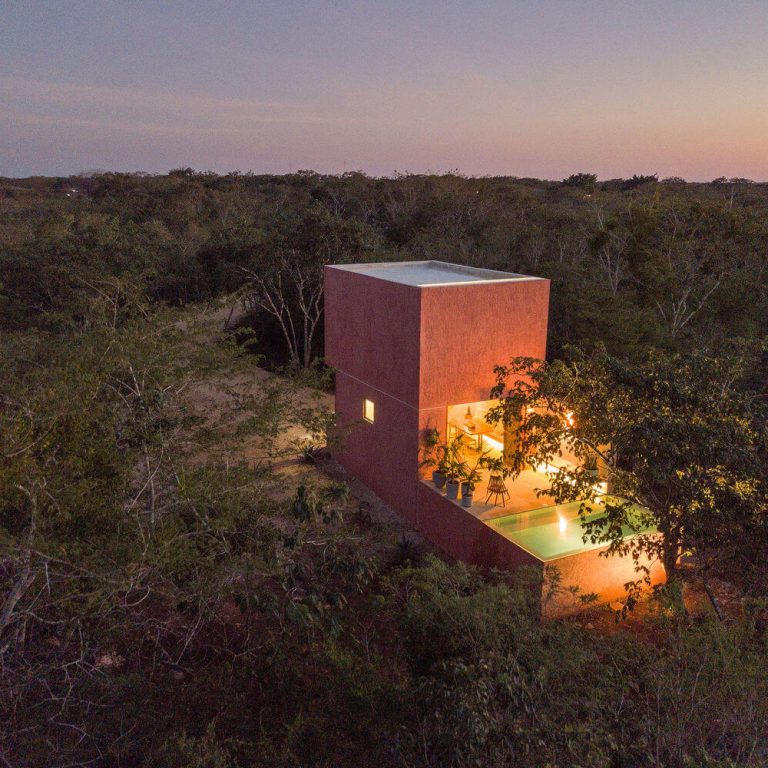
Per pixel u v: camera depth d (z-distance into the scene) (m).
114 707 7.45
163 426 9.11
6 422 7.27
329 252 27.53
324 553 9.09
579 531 11.25
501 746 5.33
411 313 12.80
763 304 24.59
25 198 84.19
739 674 6.29
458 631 7.25
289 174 86.19
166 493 8.85
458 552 12.42
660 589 9.30
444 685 5.84
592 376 9.56
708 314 24.67
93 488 7.99
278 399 11.53
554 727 5.55
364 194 58.06
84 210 61.03
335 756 6.38
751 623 7.66
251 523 9.23
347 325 15.46
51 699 7.11
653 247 26.41
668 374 8.91
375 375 14.49
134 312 12.82
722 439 8.31
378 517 14.05
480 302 13.07
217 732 7.18
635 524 10.91
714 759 5.42
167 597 8.27
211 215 63.78
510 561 11.02
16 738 6.96
